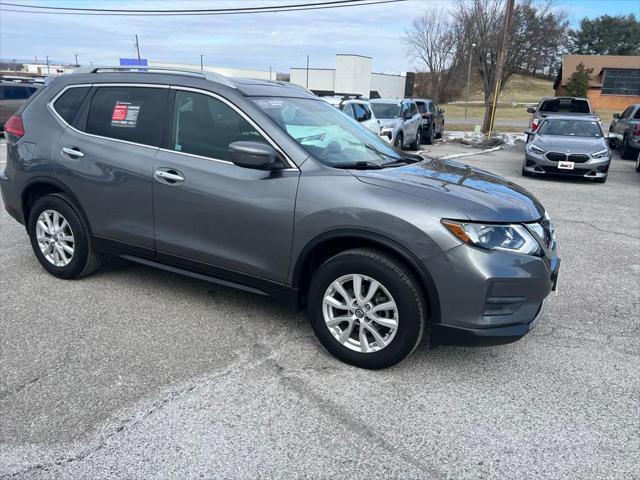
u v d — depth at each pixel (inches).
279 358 137.0
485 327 119.9
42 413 111.7
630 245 254.4
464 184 136.6
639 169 525.7
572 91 1754.4
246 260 142.6
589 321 165.5
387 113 634.8
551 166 443.5
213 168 143.6
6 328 149.3
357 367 132.9
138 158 156.0
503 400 121.0
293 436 106.7
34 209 181.9
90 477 94.4
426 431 109.5
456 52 1935.3
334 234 127.5
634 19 3134.8
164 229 154.6
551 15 1321.4
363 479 95.8
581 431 110.5
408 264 122.6
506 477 97.0
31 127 180.4
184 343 143.6
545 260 126.4
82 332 148.3
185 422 110.1
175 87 154.5
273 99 153.6
